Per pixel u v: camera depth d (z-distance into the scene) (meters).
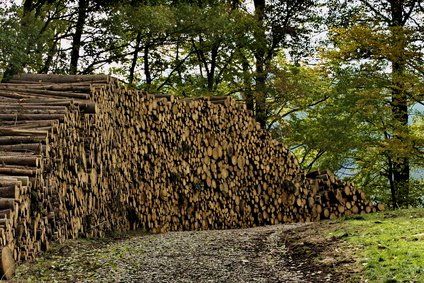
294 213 17.86
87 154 11.66
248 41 24.52
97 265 8.99
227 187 16.38
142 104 14.15
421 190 23.19
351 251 9.38
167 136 14.79
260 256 10.00
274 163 17.83
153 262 9.30
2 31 14.79
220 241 11.12
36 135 9.95
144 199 13.82
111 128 12.84
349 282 8.03
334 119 23.80
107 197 12.46
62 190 10.58
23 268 8.48
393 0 23.39
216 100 16.81
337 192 18.05
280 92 24.12
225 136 16.50
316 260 9.31
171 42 23.31
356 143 23.42
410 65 21.17
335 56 22.17
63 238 10.41
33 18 16.25
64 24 19.88
